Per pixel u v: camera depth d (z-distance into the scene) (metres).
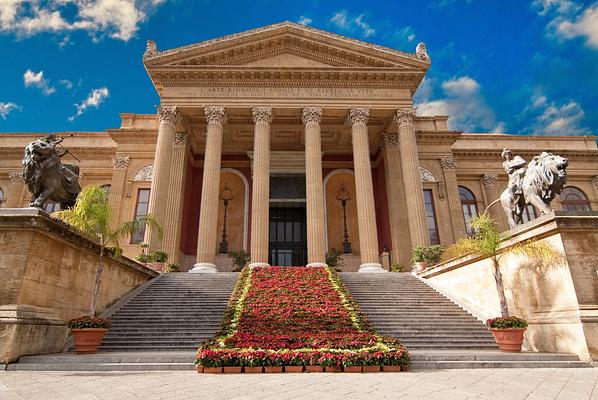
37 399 5.86
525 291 12.41
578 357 10.13
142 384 7.18
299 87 25.19
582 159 33.06
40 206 11.23
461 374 8.52
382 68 25.22
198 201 29.25
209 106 24.47
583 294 10.59
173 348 11.70
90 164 30.61
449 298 16.16
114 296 14.81
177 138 26.81
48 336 10.52
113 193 28.12
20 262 10.06
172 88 24.88
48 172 11.60
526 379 7.84
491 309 13.81
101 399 5.88
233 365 8.80
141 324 13.18
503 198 14.12
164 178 22.98
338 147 31.56
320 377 8.10
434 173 30.08
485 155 32.62
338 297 14.84
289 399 5.96
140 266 16.94
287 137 30.47
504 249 13.02
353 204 31.16
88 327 10.55
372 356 9.04
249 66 24.81
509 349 11.16
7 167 30.81
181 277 18.47
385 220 28.56
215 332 12.66
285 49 25.94
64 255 11.75
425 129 31.19
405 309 14.88
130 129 29.09
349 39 25.50
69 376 8.12
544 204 12.46
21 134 31.58
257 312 13.14
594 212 11.24
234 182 31.27
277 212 31.56
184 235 27.38
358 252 29.84
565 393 6.48
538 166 12.83
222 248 29.22
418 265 19.61
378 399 5.99
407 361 9.23
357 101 25.08
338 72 24.98
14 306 9.66
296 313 13.07
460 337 12.77
